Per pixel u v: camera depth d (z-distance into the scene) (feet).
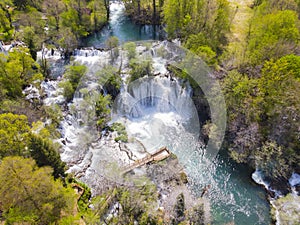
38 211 92.32
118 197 126.82
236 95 147.64
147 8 269.85
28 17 218.38
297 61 137.59
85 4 247.91
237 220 128.26
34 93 169.68
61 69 204.54
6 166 89.86
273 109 137.28
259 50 157.69
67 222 95.45
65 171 128.88
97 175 134.31
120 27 262.88
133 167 138.31
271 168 140.15
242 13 246.27
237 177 144.36
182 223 119.85
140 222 118.21
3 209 93.40
